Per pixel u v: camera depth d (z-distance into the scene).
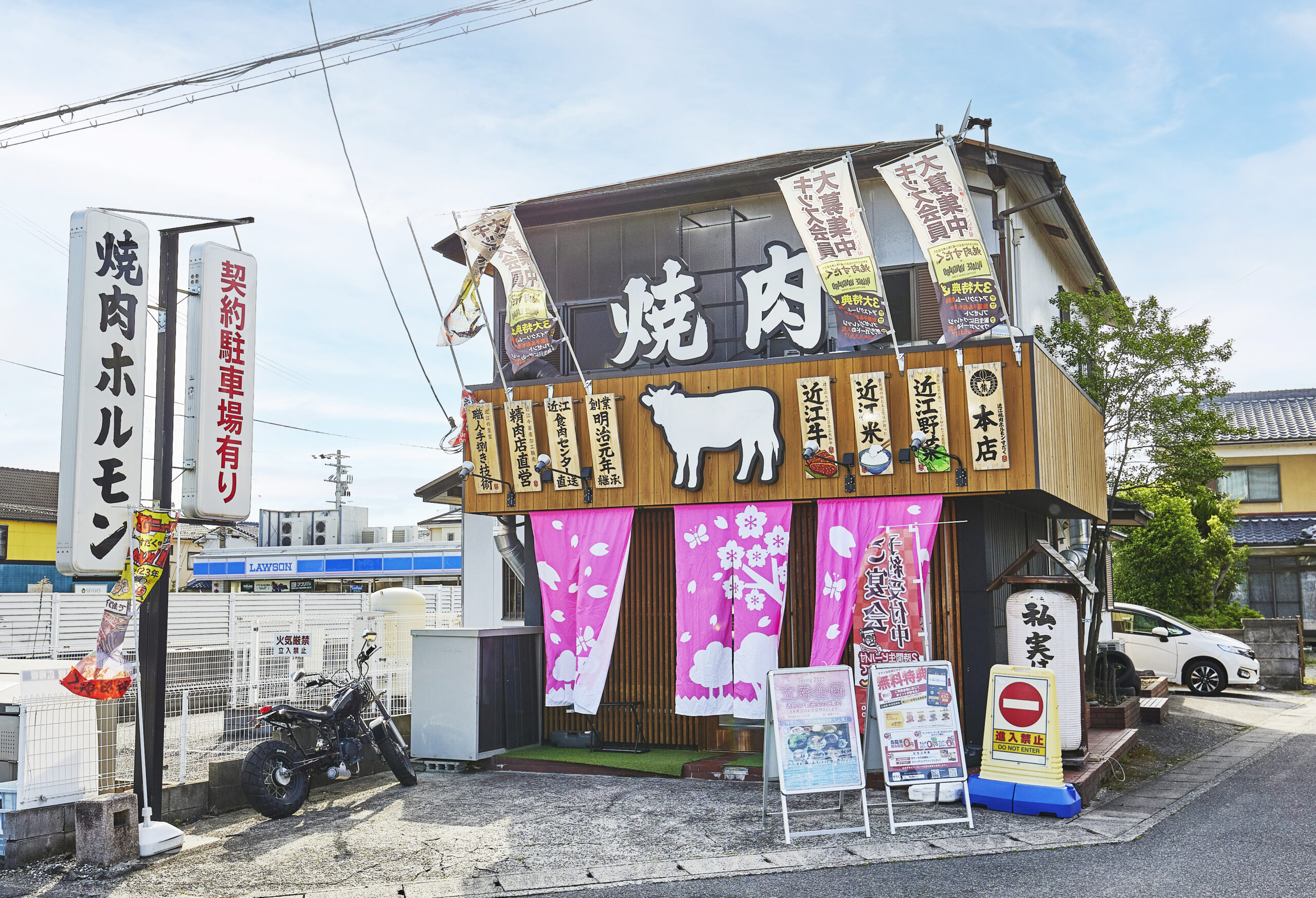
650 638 11.53
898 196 9.59
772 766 8.27
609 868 7.06
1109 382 14.60
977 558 9.89
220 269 8.51
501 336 13.84
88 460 7.59
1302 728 13.67
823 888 6.43
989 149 11.38
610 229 13.78
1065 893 6.16
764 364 10.48
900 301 12.06
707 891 6.46
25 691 7.87
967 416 9.53
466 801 9.29
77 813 7.33
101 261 7.79
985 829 7.73
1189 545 21.16
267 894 6.67
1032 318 13.38
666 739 11.36
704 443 10.65
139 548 7.75
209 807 8.88
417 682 11.12
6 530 28.97
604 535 11.14
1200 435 14.84
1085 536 16.92
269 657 12.94
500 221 11.77
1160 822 7.98
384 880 6.92
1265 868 6.62
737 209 13.05
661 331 11.38
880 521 9.88
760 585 10.38
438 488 16.41
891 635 9.64
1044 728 8.32
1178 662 18.03
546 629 11.37
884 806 8.55
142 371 7.99
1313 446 26.61
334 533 42.28
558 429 11.30
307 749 10.20
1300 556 25.72
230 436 8.46
